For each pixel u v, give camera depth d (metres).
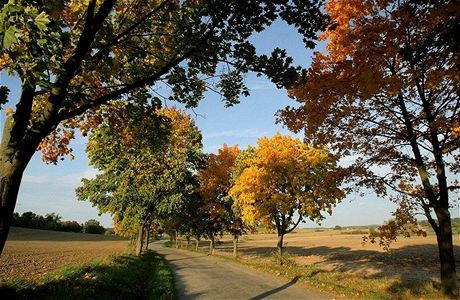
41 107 7.98
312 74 10.95
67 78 5.44
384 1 10.26
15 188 5.14
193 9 7.26
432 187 12.93
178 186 29.56
